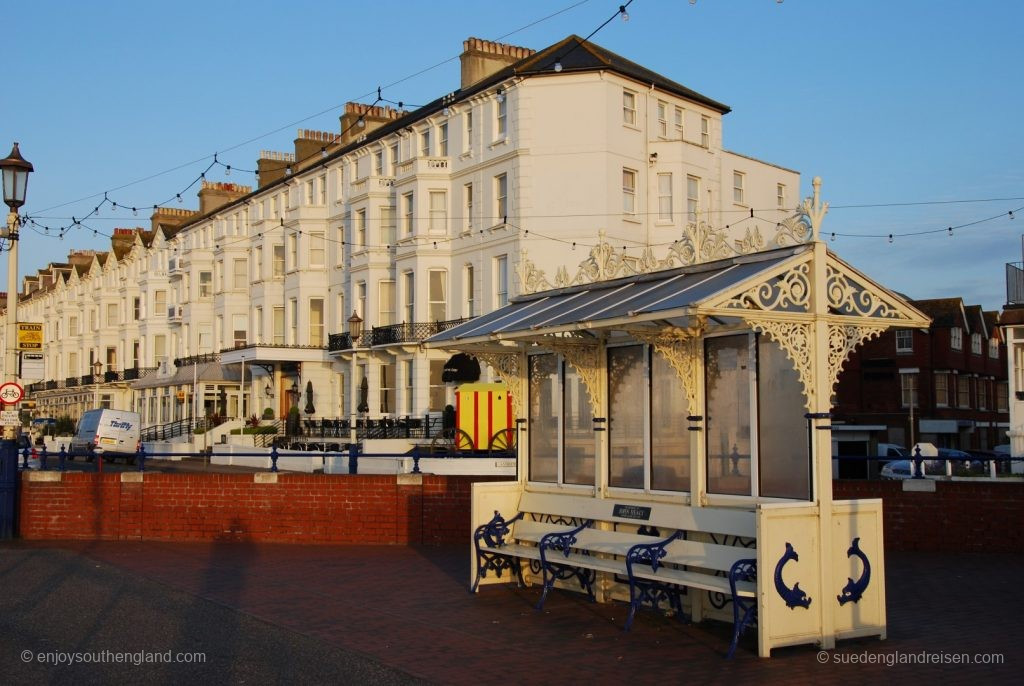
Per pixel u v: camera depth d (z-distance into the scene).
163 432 55.22
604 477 11.88
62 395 83.81
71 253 89.31
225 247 57.59
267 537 18.05
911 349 50.62
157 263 69.62
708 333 10.59
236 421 49.12
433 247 41.06
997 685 7.99
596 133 36.53
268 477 18.16
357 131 51.78
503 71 39.31
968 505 15.75
